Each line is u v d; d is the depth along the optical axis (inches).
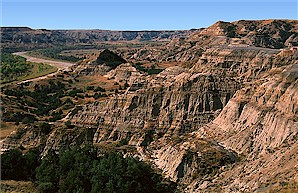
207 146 3528.5
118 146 4493.1
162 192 3218.5
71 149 3890.3
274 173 2549.2
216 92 4798.2
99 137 4798.2
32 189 3319.4
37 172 3457.2
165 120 4697.3
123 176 3270.2
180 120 4653.1
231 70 5447.8
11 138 4874.5
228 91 4781.0
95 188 3048.7
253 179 2630.4
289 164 2546.8
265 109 3491.6
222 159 3294.8
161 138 4503.0
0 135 5315.0
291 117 3149.6
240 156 3299.7
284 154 2731.3
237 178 2839.6
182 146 3649.1
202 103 4724.4
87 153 3727.9
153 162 3860.7
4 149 4778.5
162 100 4884.4
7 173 3501.5
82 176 3253.0
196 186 3078.2
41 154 4628.4
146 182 3314.5
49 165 3494.1
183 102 4768.7
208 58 5866.1
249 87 4060.0
